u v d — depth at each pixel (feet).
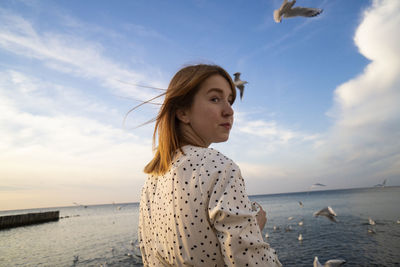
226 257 2.38
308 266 52.47
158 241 3.17
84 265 64.28
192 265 2.60
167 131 3.50
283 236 85.25
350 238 74.23
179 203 2.78
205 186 2.64
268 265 2.45
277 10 15.89
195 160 2.94
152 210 3.52
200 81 3.53
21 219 170.19
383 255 55.83
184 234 2.66
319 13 14.85
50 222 195.52
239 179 2.76
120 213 310.24
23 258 75.92
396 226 88.43
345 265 51.85
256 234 2.51
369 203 207.51
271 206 262.06
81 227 155.63
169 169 3.23
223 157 2.87
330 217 26.18
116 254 73.41
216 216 2.45
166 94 3.81
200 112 3.47
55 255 77.82
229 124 3.51
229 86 3.71
